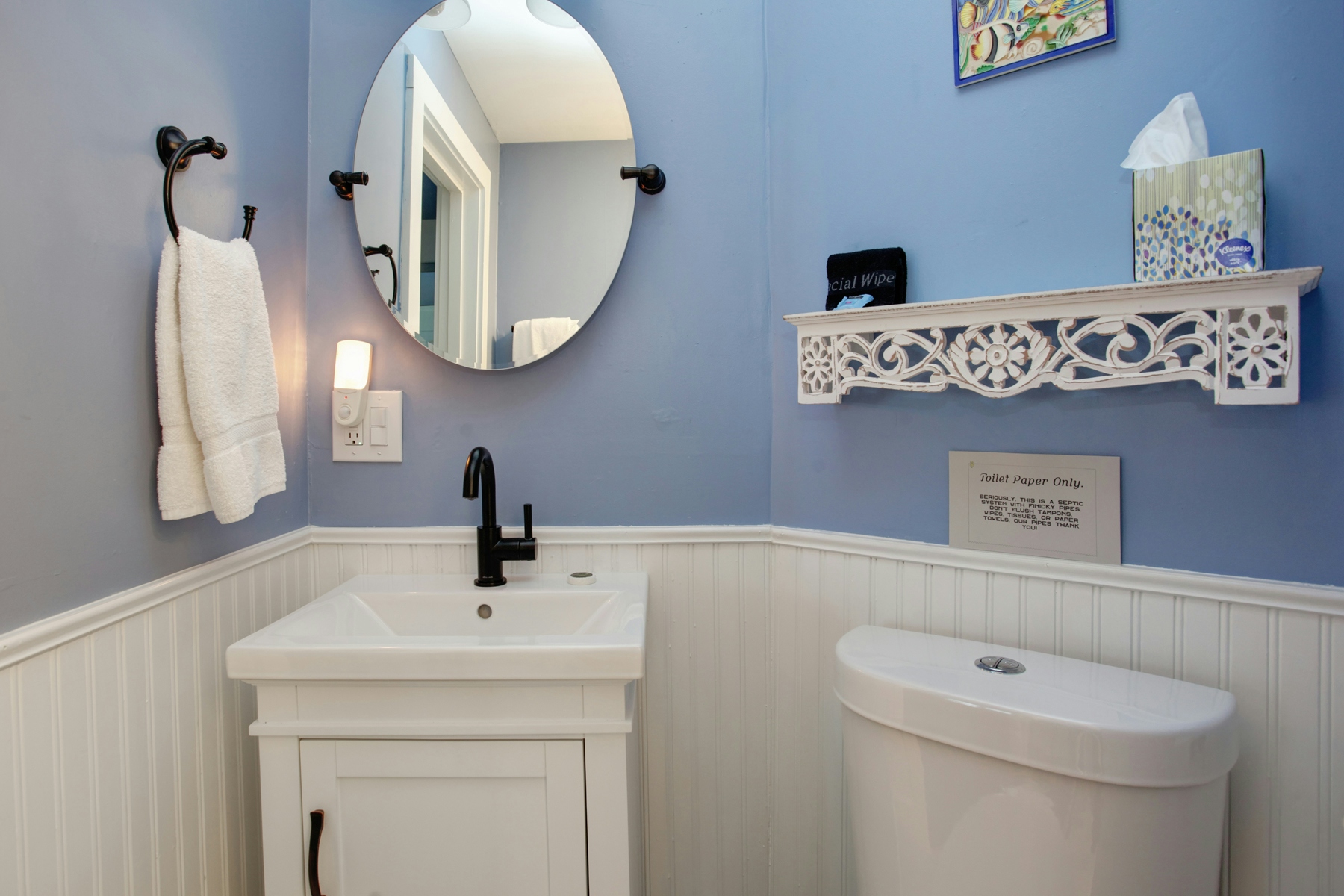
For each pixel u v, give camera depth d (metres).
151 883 0.82
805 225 1.14
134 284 0.81
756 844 1.20
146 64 0.82
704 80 1.18
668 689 1.19
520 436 1.18
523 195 1.17
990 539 0.98
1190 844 0.71
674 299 1.18
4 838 0.64
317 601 1.00
